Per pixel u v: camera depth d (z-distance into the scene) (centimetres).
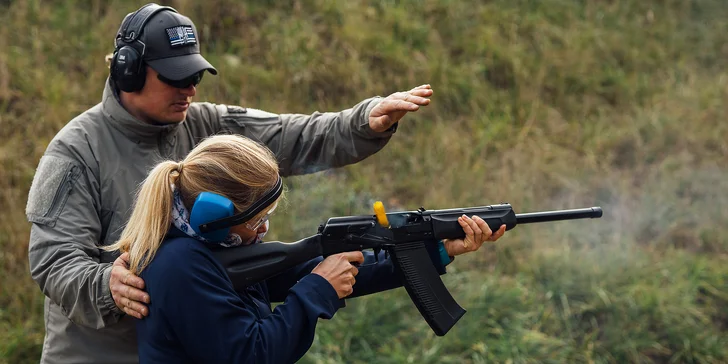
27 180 448
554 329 434
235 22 584
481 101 605
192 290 166
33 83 496
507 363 400
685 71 697
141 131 211
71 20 543
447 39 648
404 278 205
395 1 657
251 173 171
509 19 684
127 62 200
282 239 450
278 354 171
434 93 590
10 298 400
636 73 681
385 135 226
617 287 459
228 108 239
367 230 197
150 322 169
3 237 420
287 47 572
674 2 773
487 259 479
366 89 573
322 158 238
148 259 169
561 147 587
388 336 411
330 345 391
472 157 557
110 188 208
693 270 486
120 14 553
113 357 205
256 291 197
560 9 722
